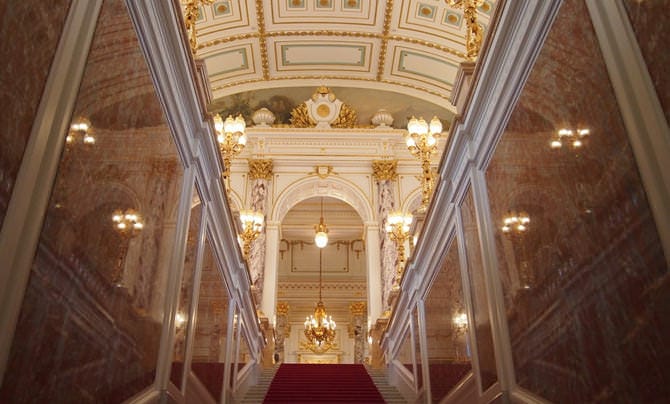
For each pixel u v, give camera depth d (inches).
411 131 316.2
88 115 87.0
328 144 614.2
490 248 152.3
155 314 129.0
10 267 65.5
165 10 122.9
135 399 113.5
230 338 256.1
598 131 91.4
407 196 590.9
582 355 98.2
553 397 111.0
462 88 183.0
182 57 137.9
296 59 629.9
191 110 156.7
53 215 76.0
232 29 581.6
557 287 108.7
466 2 217.2
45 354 75.0
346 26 593.3
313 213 762.8
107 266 97.2
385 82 649.6
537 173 118.9
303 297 807.1
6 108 64.9
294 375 418.3
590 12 93.0
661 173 73.2
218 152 185.0
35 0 70.9
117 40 99.1
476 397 167.6
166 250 137.3
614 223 86.7
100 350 94.7
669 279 72.2
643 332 78.8
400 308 335.0
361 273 815.1
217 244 217.5
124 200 105.8
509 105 136.9
